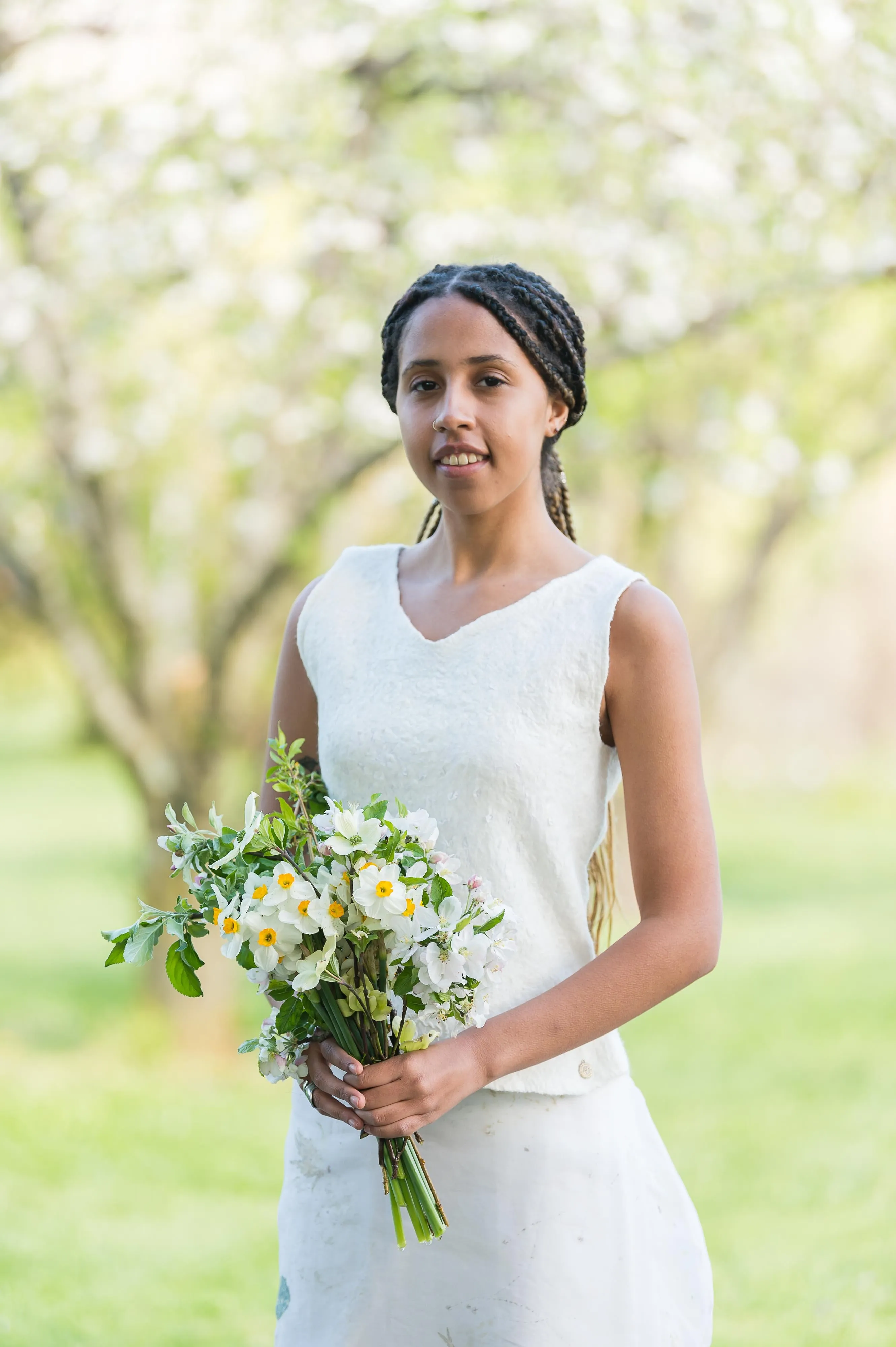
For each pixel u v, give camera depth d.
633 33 6.62
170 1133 6.70
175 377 8.12
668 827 2.11
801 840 19.59
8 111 6.89
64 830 20.56
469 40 6.70
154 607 8.61
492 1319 2.09
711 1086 8.02
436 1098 1.96
